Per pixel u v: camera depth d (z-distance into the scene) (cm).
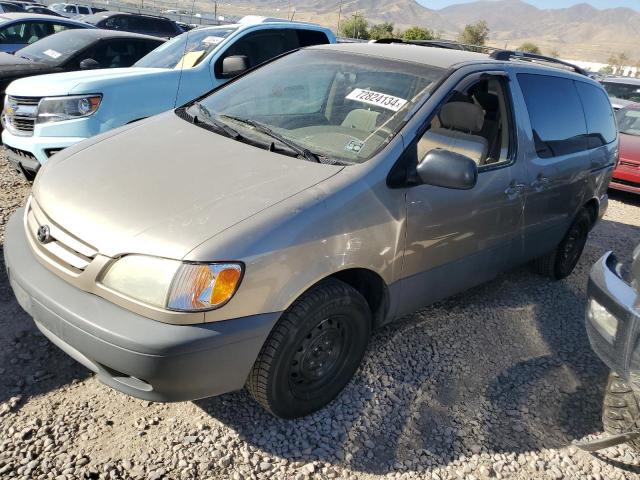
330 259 248
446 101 309
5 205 493
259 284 225
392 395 305
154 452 247
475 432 288
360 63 348
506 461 272
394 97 311
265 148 288
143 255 218
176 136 306
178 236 220
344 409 288
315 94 339
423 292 318
